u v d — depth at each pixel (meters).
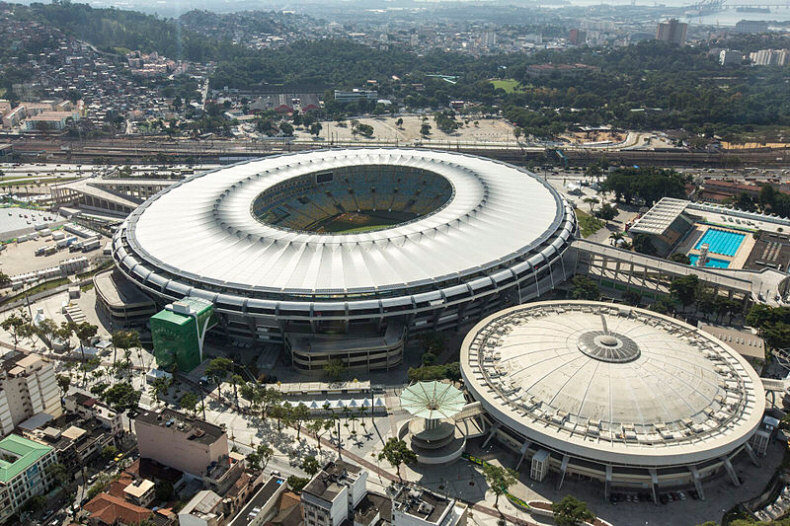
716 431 195.00
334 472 179.88
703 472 196.38
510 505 191.25
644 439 191.62
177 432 198.12
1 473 186.62
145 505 187.62
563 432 195.88
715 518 184.25
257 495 187.12
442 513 162.50
